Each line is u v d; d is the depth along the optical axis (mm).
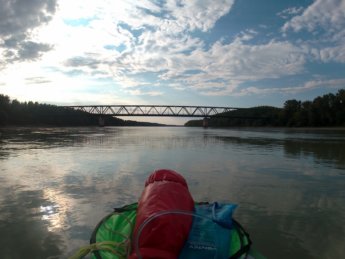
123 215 6609
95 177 13617
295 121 137250
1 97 116938
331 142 39375
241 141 41312
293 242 7023
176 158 20641
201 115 166000
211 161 19219
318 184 12555
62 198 10180
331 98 128250
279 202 9938
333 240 7125
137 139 44219
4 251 6523
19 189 11352
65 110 153125
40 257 6289
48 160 19141
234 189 11586
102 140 40969
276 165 17688
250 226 7883
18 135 54094
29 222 8031
